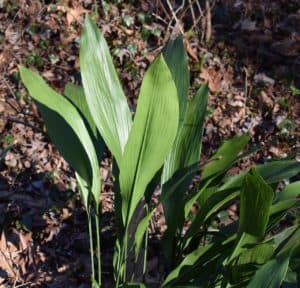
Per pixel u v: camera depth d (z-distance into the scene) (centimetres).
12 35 343
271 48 361
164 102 204
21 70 213
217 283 220
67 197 280
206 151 307
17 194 279
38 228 270
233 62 351
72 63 336
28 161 291
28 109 310
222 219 276
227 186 223
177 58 233
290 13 389
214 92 333
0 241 261
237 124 320
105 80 221
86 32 220
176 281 218
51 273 259
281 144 313
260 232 204
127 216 217
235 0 387
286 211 214
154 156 211
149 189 228
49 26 350
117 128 221
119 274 222
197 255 218
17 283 255
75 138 219
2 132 300
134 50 342
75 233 271
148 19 362
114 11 366
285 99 333
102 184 289
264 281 193
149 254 264
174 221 228
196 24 357
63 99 220
